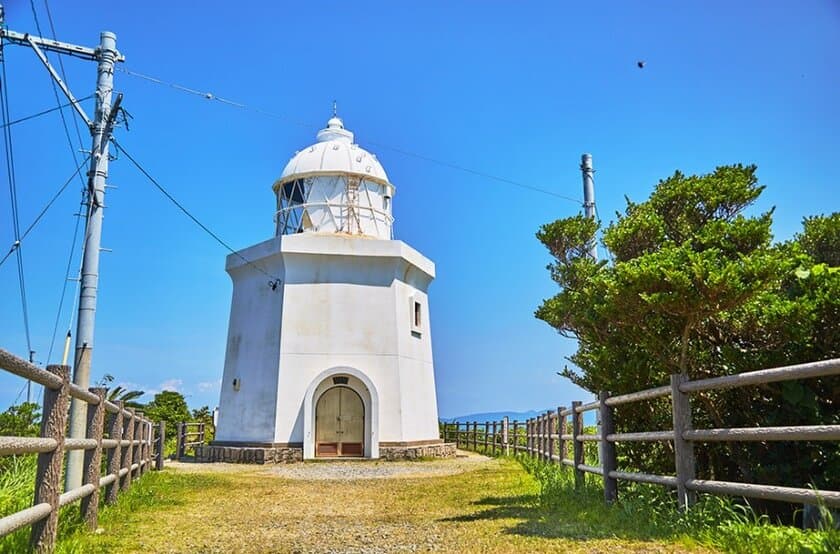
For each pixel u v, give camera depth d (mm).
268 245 19031
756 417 6430
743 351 6305
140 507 8383
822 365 4605
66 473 9445
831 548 4082
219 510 8359
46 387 5000
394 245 19312
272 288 19078
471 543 5758
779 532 4695
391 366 18781
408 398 19094
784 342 5996
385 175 21656
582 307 7887
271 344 18547
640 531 5688
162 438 15469
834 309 5637
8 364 3980
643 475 6793
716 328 6621
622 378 7469
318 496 9797
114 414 8516
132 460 10375
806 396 5766
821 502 4488
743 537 4762
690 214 7812
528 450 16484
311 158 21016
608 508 7039
